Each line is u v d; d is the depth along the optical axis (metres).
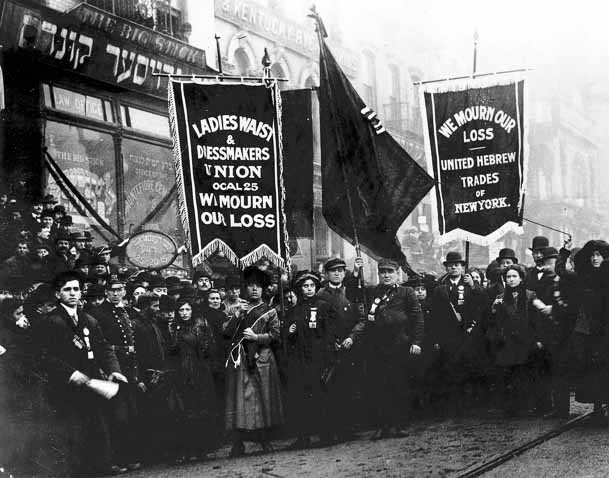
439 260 19.75
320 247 18.80
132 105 12.61
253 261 6.69
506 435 6.27
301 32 18.92
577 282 6.80
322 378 6.40
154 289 7.56
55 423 5.36
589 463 5.18
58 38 10.67
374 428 6.85
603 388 6.53
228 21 16.14
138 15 13.06
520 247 26.81
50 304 5.66
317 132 19.28
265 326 6.14
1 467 5.21
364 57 21.77
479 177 8.70
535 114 33.88
